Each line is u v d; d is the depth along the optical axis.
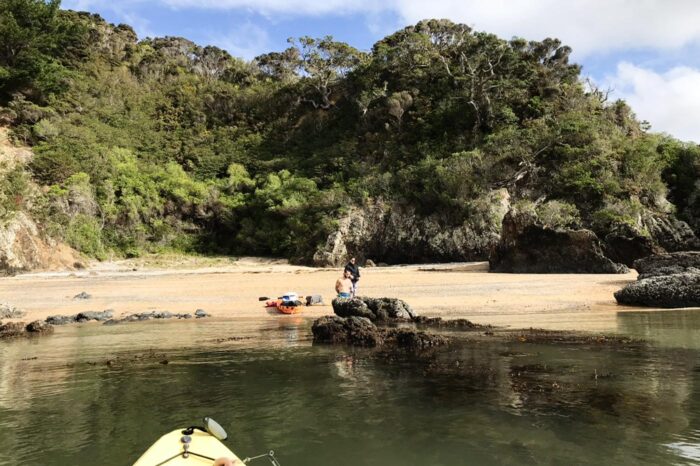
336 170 73.25
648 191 50.66
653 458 5.31
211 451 5.32
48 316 19.33
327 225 56.19
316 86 93.31
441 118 73.44
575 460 5.31
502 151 59.03
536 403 7.30
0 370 10.31
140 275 42.94
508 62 74.25
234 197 70.88
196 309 21.20
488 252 51.81
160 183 68.44
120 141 79.00
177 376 9.56
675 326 14.34
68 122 73.88
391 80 85.44
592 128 58.06
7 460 5.70
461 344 12.16
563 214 45.00
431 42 90.88
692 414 6.70
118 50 110.62
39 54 75.50
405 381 8.78
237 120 97.44
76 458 5.75
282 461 5.50
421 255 55.00
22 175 54.66
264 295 25.50
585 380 8.53
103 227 60.62
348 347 12.38
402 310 16.94
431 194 56.38
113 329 16.28
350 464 5.39
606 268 34.03
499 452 5.58
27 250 47.31
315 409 7.31
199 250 65.50
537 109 69.06
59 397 8.26
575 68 75.88
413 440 6.02
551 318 16.58
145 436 6.43
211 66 121.00
